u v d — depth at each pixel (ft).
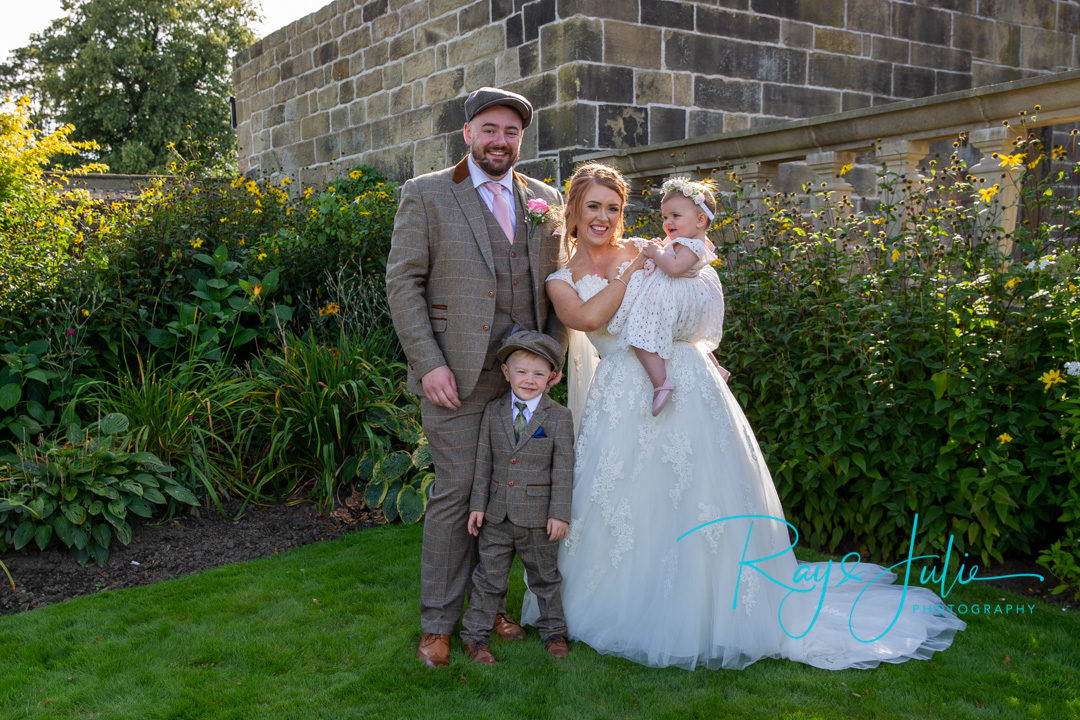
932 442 10.72
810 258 12.61
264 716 7.81
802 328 11.69
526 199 9.36
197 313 16.40
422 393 9.00
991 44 28.32
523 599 10.07
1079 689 8.12
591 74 21.26
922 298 10.85
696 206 9.11
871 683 8.32
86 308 15.19
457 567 9.12
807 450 11.53
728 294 12.71
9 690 8.32
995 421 10.30
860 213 13.92
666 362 9.08
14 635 9.57
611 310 9.03
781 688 8.25
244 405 14.76
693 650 8.59
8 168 25.81
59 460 11.96
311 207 19.97
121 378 14.96
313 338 15.62
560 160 21.79
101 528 11.84
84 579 11.35
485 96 8.78
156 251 17.07
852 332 11.45
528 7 22.65
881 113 15.33
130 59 91.20
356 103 31.55
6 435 14.20
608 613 9.06
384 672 8.62
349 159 32.48
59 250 17.22
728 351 12.82
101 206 21.17
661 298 8.94
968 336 10.53
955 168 12.23
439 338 8.98
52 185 28.09
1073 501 9.86
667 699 8.05
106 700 8.14
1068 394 10.08
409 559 11.83
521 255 9.14
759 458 9.54
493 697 8.12
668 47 22.29
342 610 10.18
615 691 8.21
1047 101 13.07
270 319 17.51
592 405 9.57
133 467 12.72
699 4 22.63
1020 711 7.76
